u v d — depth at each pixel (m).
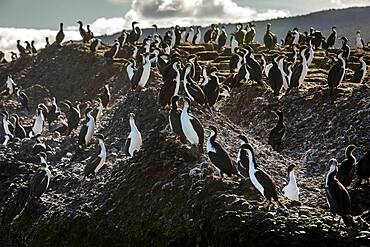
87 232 24.20
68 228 24.78
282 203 21.70
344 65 31.72
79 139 31.78
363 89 30.67
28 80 56.91
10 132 40.12
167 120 27.69
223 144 26.39
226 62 48.00
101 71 52.06
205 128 27.45
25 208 27.59
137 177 25.12
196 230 21.17
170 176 24.09
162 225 22.33
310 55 41.06
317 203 22.55
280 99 33.16
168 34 56.47
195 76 34.59
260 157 26.64
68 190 27.97
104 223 24.12
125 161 27.11
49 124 42.28
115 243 23.22
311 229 19.66
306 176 26.03
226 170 21.94
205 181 22.69
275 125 31.44
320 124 29.95
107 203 24.98
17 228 27.11
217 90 30.44
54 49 59.84
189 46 56.12
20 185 29.78
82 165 30.22
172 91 28.47
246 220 20.31
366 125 28.12
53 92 53.72
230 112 34.97
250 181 22.12
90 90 50.91
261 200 21.36
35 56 61.12
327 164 26.75
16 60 63.31
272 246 19.31
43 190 27.48
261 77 35.47
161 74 35.66
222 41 54.62
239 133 29.34
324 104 31.06
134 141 26.62
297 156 28.50
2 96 53.75
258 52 51.75
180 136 25.20
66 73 55.41
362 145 27.08
